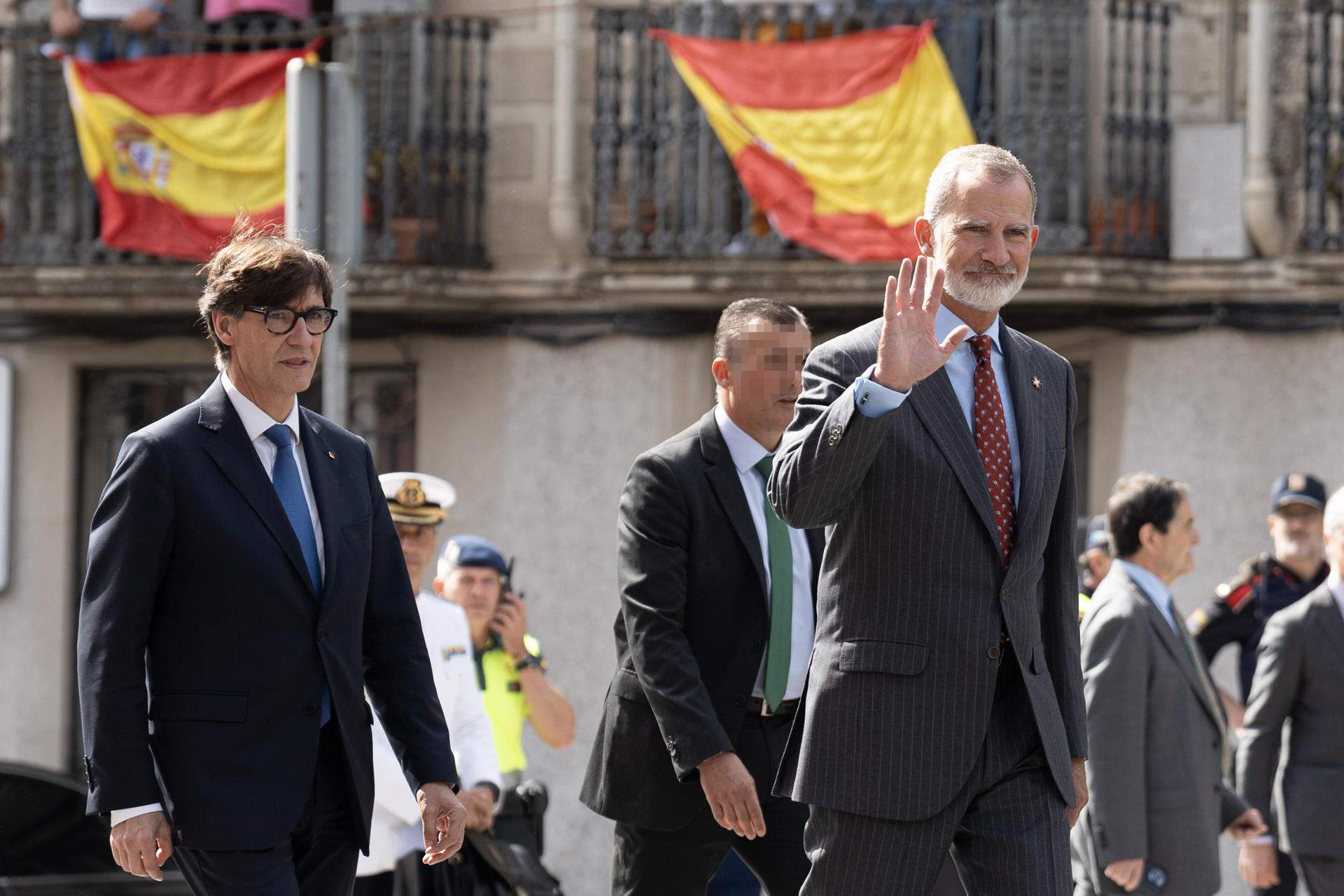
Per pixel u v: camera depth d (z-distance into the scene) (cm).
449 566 2344
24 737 4144
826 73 3675
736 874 1967
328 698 1409
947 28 3900
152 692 1373
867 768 1322
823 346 1377
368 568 1445
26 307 4088
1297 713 2342
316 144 2350
